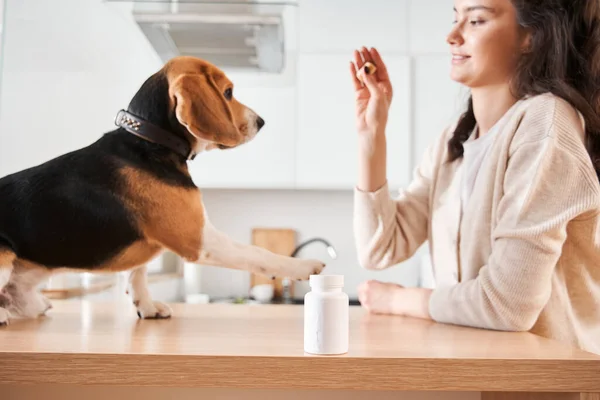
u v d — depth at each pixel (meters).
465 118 1.12
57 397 0.78
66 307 1.09
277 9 1.62
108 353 0.60
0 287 0.79
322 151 2.80
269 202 3.15
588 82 0.97
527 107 0.93
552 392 0.66
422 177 1.22
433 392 0.80
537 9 0.97
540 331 0.91
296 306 1.15
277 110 2.80
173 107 0.86
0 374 0.59
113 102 2.28
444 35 2.82
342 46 2.80
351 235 3.14
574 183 0.84
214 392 0.79
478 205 0.96
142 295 0.93
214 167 2.80
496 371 0.60
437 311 0.92
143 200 0.82
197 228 0.84
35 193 0.81
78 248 0.82
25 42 2.13
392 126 2.79
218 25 1.65
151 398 0.78
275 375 0.60
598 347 0.92
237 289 3.04
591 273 0.93
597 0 0.97
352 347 0.67
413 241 1.19
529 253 0.82
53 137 2.14
